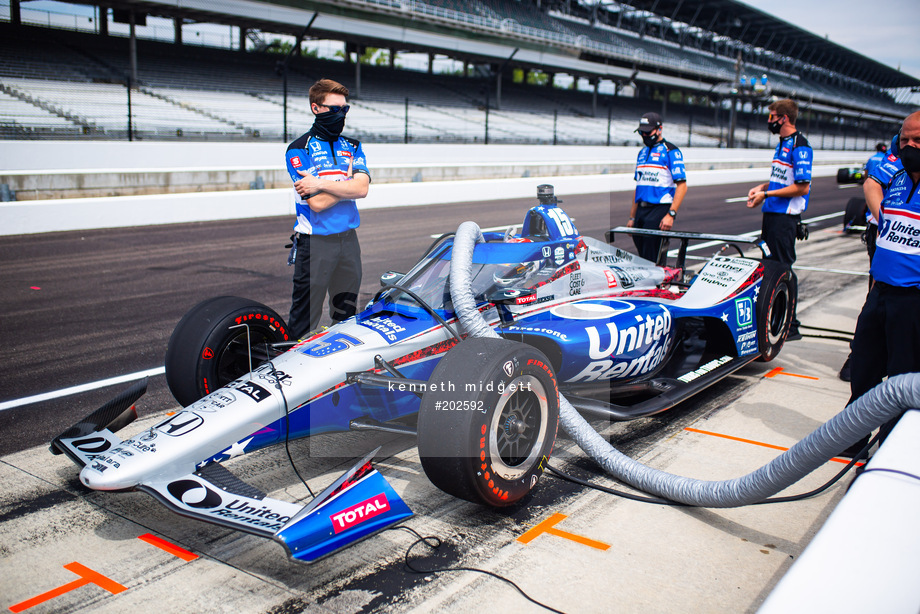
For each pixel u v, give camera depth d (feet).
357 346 9.01
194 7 75.00
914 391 7.04
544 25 128.98
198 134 66.85
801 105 197.98
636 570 7.86
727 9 170.91
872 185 10.35
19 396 13.34
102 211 35.81
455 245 9.00
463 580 7.65
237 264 26.68
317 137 10.51
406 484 9.90
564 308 10.57
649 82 146.61
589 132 116.88
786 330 15.93
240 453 8.42
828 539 5.28
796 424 12.39
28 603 7.25
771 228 17.63
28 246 29.91
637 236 17.06
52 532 8.68
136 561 8.05
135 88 75.46
